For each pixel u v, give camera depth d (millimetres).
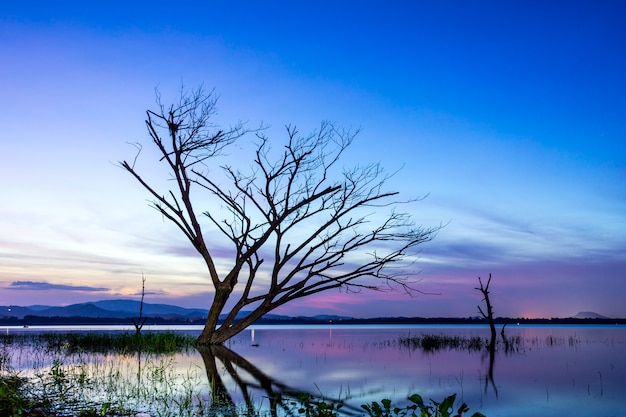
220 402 11398
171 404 10930
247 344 29781
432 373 17531
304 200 25500
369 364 20016
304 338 41375
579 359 23312
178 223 25422
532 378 16719
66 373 14242
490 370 18703
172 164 24766
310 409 10094
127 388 12445
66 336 31141
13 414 8492
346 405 11734
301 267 26031
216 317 26141
